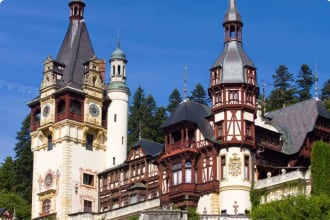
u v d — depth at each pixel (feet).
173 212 231.71
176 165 293.64
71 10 369.91
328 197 249.14
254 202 281.54
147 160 317.83
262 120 303.89
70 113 335.88
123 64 359.05
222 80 292.40
